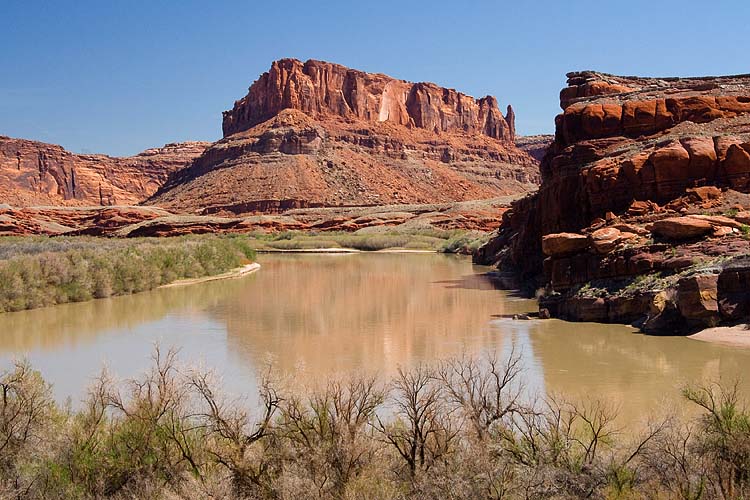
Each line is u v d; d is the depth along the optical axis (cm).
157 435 876
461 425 892
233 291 3403
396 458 865
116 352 1808
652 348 1669
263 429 897
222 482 780
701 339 1734
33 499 778
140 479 809
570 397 1222
